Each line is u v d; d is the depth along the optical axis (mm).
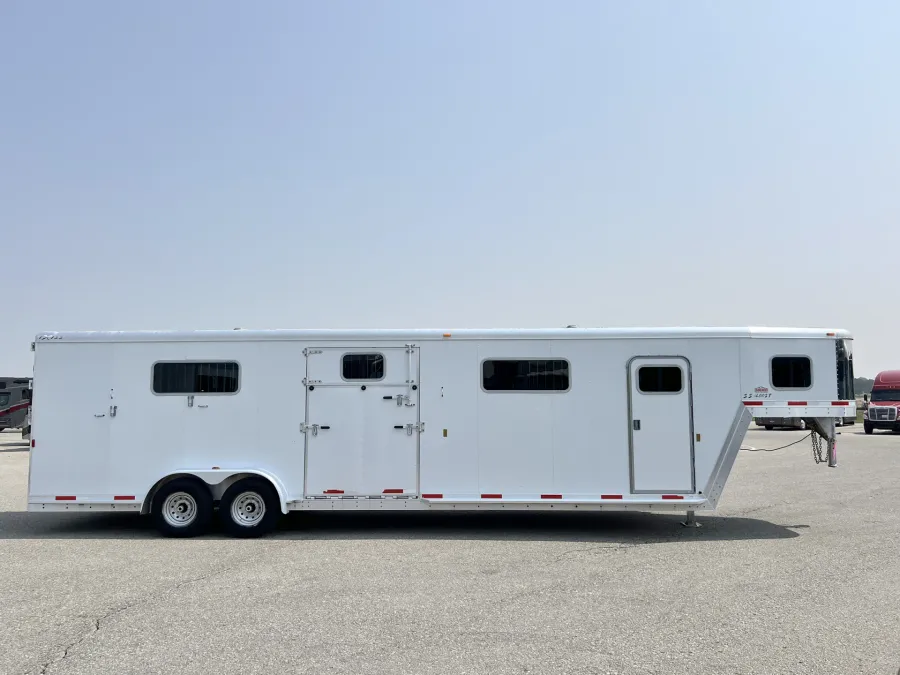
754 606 5539
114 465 8750
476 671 4242
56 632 4973
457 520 9844
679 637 4828
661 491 8625
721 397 8703
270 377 8852
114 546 8031
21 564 7105
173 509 8656
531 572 6668
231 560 7250
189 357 8883
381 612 5391
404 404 8789
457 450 8734
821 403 8750
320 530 9031
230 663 4383
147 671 4262
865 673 4215
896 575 6531
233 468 8727
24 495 12352
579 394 8742
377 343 8867
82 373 8867
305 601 5699
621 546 7926
